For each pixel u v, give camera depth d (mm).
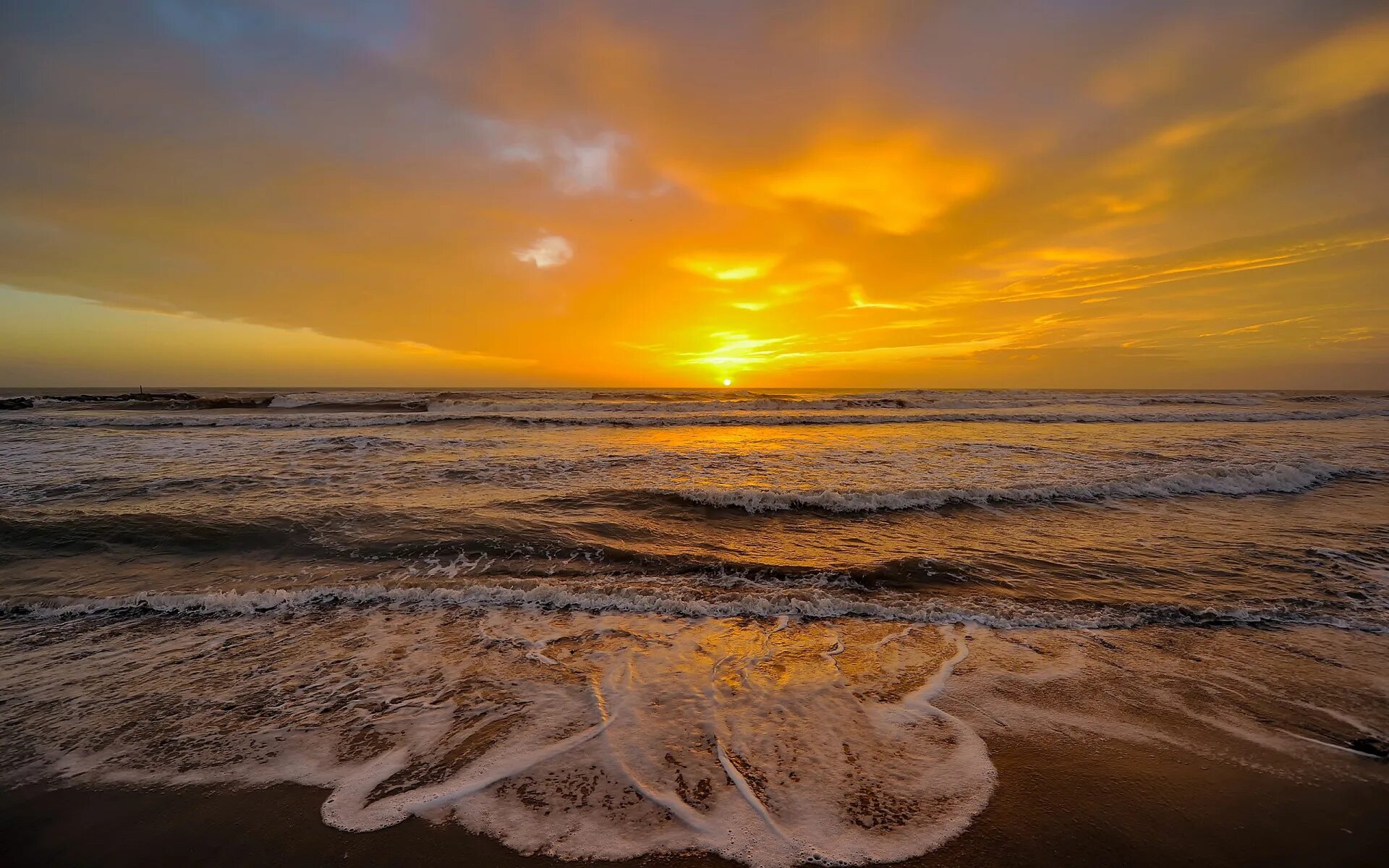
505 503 8008
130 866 2164
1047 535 6809
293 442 14391
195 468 10523
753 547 6367
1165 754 2791
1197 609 4566
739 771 2658
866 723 3041
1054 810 2404
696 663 3746
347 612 4594
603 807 2441
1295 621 4355
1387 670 3609
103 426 18453
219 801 2504
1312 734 2939
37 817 2393
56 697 3338
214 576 5348
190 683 3508
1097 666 3678
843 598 4855
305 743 2908
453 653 3904
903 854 2180
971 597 4871
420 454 12695
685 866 2145
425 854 2207
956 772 2648
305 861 2182
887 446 14711
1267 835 2266
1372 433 18359
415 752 2830
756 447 14328
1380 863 2123
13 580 5195
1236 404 36469
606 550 6082
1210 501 8461
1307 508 8039
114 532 6324
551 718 3111
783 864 2146
